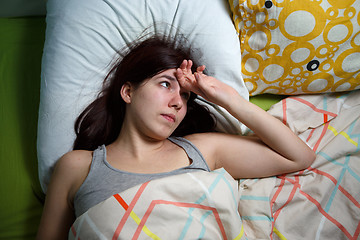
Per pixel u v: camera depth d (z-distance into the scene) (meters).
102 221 0.72
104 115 1.00
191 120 1.04
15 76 1.16
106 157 0.89
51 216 0.87
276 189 0.94
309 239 0.87
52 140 0.99
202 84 0.88
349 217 0.89
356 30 0.94
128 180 0.82
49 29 1.05
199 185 0.77
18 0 1.27
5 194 1.01
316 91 1.05
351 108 1.03
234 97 0.90
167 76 0.84
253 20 0.98
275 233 0.89
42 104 1.01
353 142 0.96
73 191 0.87
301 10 0.93
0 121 1.10
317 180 0.93
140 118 0.85
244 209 0.90
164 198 0.75
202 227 0.75
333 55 0.97
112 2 1.01
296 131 1.01
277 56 1.00
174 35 1.03
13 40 1.23
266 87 1.07
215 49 1.01
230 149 0.93
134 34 1.03
